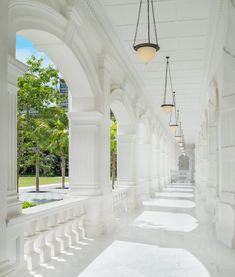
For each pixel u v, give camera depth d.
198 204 17.88
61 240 7.89
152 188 22.89
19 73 5.22
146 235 9.76
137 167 16.28
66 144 21.30
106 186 10.60
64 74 9.15
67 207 8.15
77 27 7.96
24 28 5.71
